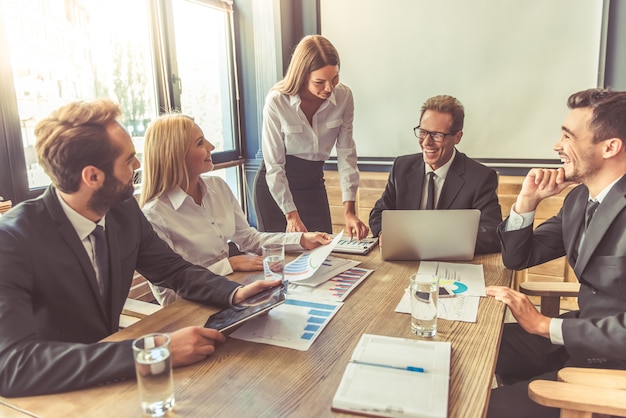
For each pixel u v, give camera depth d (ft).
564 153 4.68
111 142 3.75
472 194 6.79
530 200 5.25
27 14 7.77
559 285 5.52
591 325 4.00
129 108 10.13
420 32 11.29
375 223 7.32
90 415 2.85
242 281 5.17
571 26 10.07
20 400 3.04
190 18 11.51
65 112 3.68
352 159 8.63
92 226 4.15
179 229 5.72
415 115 11.75
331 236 6.27
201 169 5.92
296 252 6.23
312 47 7.30
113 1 9.53
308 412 2.81
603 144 4.39
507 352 5.34
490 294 4.50
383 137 12.17
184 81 11.52
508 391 4.25
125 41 9.90
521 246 5.34
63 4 8.43
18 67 7.67
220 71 12.73
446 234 5.57
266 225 8.97
